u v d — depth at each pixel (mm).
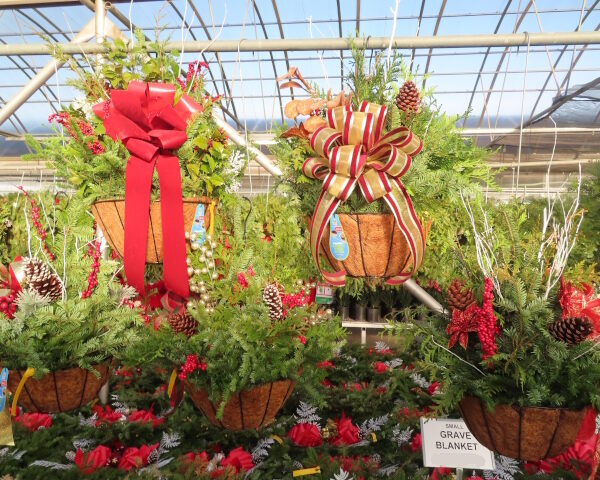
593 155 9375
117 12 3514
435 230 1587
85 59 1664
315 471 1562
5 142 13641
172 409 1972
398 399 2205
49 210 1675
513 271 1216
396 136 1245
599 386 1150
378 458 1766
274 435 1799
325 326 1403
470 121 13961
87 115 1511
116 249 1493
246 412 1339
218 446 1784
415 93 1366
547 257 1288
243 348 1280
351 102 1424
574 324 1106
